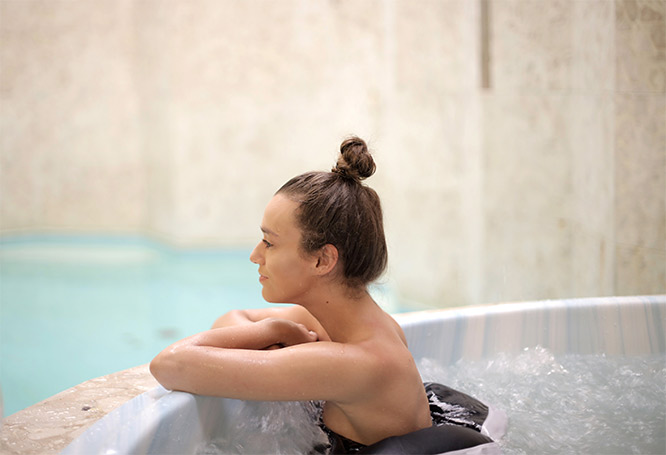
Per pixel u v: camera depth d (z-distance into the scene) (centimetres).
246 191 458
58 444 93
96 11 478
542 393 132
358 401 99
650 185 188
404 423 103
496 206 271
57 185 491
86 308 353
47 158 488
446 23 296
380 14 438
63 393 112
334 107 450
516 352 148
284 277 102
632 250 195
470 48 282
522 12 247
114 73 485
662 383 136
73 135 488
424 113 313
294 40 446
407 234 331
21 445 93
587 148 216
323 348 97
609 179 201
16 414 103
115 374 120
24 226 492
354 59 444
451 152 299
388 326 106
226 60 447
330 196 100
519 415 122
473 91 281
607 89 200
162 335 311
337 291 103
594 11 207
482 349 147
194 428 100
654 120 185
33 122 483
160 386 105
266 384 96
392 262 341
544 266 243
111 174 493
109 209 495
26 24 473
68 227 496
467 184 291
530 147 248
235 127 453
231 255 460
